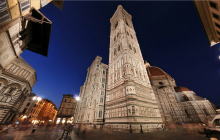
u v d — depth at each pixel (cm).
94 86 4359
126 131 1791
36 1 895
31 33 1406
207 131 1186
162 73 6925
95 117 3077
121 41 3531
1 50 940
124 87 2430
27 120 4934
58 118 5716
